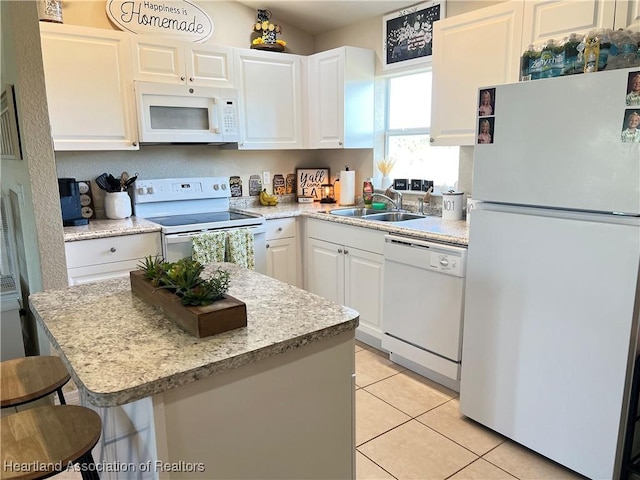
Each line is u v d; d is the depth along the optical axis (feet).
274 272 11.55
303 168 13.91
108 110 9.74
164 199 11.23
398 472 6.48
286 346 3.94
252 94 11.64
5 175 10.00
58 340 3.97
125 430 4.45
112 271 9.22
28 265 8.73
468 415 7.54
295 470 4.34
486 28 8.13
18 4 6.91
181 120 10.59
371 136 12.19
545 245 6.12
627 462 5.96
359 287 10.37
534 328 6.39
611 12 6.66
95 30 9.36
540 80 5.94
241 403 3.85
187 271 4.45
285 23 12.89
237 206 12.79
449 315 8.13
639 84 5.12
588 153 5.61
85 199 10.49
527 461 6.69
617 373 5.64
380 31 11.68
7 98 8.14
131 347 3.82
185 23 11.06
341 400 4.57
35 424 4.39
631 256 5.36
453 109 8.90
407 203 11.58
